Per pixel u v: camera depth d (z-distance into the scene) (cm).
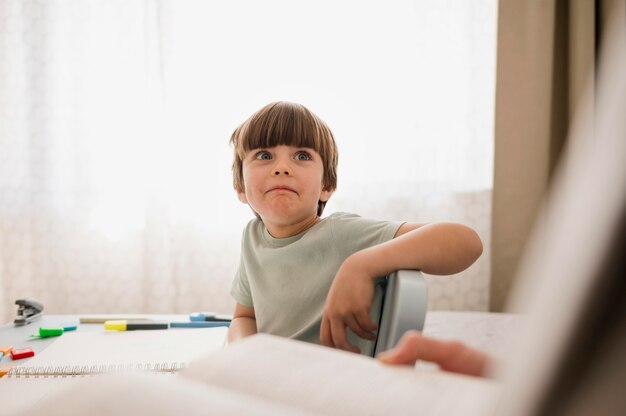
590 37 145
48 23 153
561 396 9
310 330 65
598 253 8
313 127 73
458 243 51
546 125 149
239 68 156
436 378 25
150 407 20
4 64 152
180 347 68
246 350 29
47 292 153
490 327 100
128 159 154
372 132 155
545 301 9
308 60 156
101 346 68
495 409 12
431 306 154
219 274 154
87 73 153
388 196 155
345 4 156
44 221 153
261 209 72
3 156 152
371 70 156
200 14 155
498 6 149
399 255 49
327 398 23
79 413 20
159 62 151
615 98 8
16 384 50
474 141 155
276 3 156
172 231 153
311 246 68
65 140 154
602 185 8
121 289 154
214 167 154
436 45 155
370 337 51
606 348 9
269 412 21
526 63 150
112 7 154
